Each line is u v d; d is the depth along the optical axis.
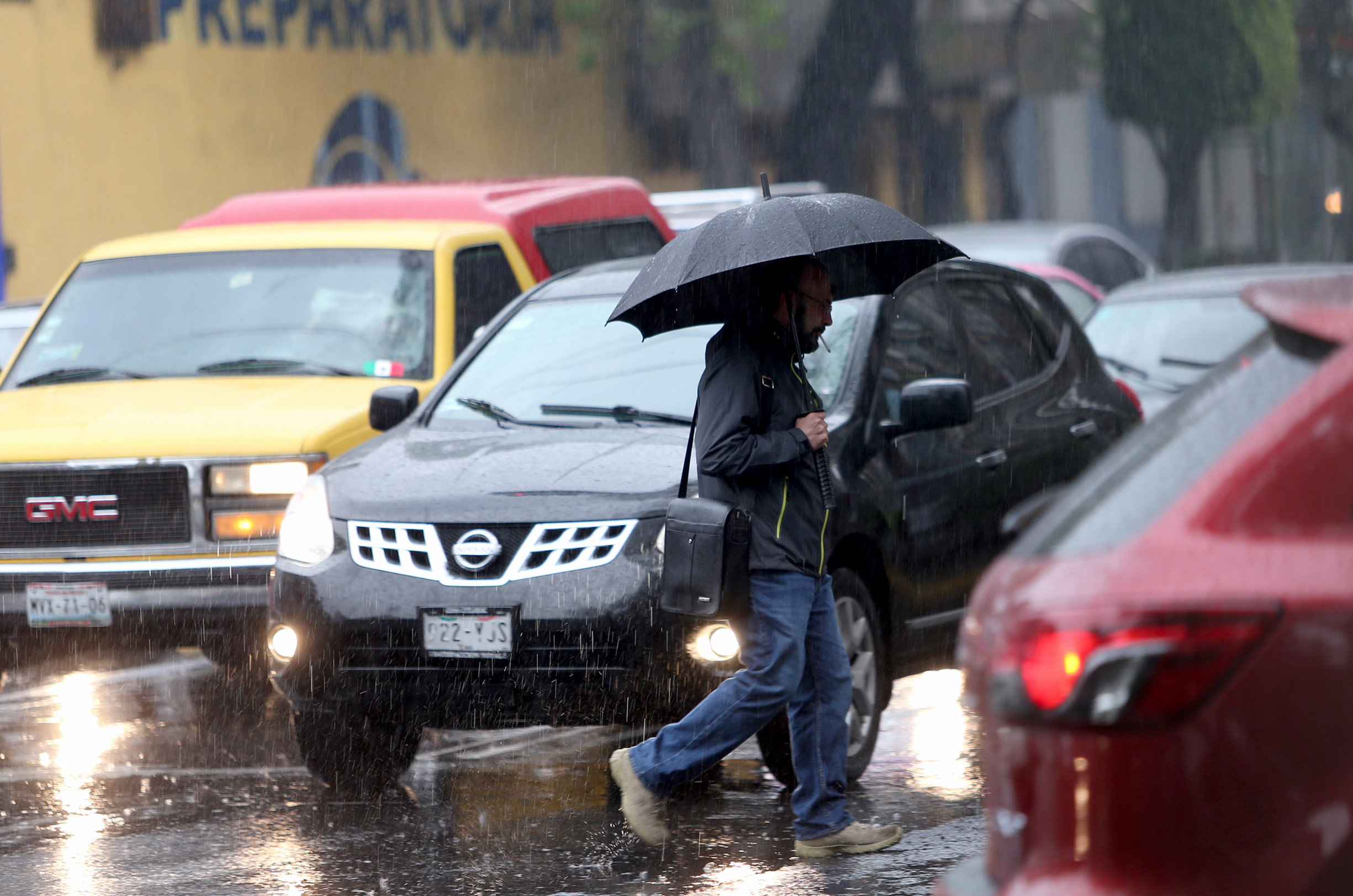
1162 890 10.15
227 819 22.98
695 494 22.42
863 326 25.39
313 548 23.27
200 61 83.12
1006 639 10.73
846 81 106.38
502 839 21.70
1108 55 114.31
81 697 31.52
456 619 22.09
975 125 127.94
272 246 34.47
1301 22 127.19
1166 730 10.14
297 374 32.03
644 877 19.97
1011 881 10.80
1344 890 10.02
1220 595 10.19
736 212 19.97
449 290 33.31
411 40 93.69
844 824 20.52
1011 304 29.41
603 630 21.64
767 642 19.89
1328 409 10.48
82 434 28.55
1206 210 140.50
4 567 28.44
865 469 24.08
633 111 104.69
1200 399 11.38
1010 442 27.38
